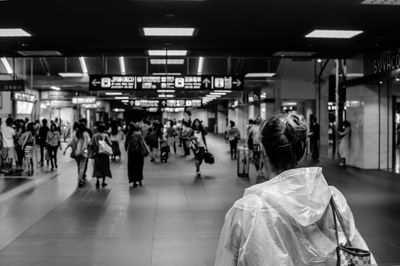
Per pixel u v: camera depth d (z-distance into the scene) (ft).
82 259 18.66
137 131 40.81
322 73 88.07
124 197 34.45
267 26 34.27
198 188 39.04
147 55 49.24
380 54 46.44
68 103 115.96
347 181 42.11
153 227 24.45
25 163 52.08
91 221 25.91
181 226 24.70
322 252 5.08
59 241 21.50
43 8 28.45
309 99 93.20
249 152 47.16
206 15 30.58
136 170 40.45
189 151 80.74
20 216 27.25
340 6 28.22
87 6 28.02
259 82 94.12
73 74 72.84
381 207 29.73
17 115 83.66
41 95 113.09
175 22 32.71
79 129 41.37
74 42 41.14
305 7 28.40
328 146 91.04
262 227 4.97
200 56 50.11
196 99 104.83
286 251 4.95
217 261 5.39
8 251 19.80
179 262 18.33
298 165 5.62
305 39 39.93
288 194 5.15
